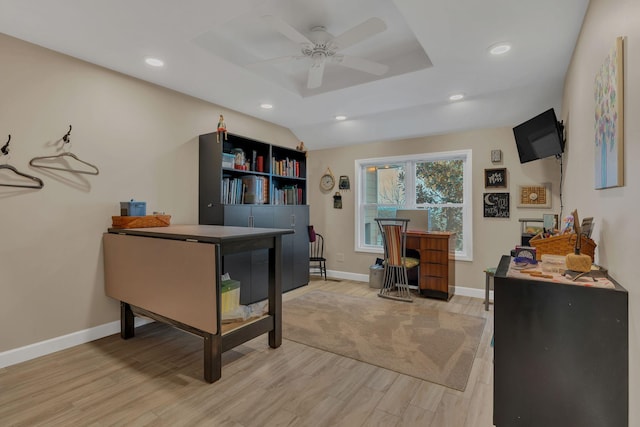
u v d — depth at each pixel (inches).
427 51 99.4
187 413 71.6
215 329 82.3
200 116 147.4
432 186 182.2
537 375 57.2
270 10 93.4
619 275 54.9
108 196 115.3
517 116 148.3
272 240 102.5
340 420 69.4
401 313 138.3
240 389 81.0
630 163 48.9
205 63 111.4
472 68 112.2
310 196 217.9
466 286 167.0
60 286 103.5
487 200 160.6
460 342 108.8
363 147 199.6
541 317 56.7
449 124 164.4
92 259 111.2
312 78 111.6
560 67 110.2
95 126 111.6
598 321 53.0
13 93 93.6
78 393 79.0
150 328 122.2
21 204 95.4
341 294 169.3
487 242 160.9
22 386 82.0
